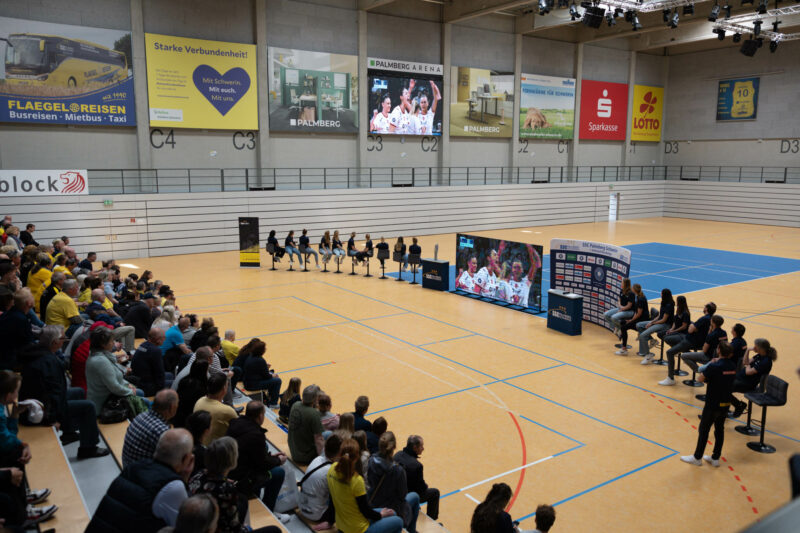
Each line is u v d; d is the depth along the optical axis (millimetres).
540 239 33031
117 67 26078
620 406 11234
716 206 42781
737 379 10086
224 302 18969
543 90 39500
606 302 16516
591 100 41875
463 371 13016
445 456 9242
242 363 10711
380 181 34312
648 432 10148
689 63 44531
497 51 37312
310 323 16703
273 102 30172
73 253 15547
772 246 31125
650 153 46312
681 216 44969
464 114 36438
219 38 28531
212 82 28391
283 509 6664
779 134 40031
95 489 6223
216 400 6387
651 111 45562
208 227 28500
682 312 12500
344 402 11211
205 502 3443
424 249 29766
